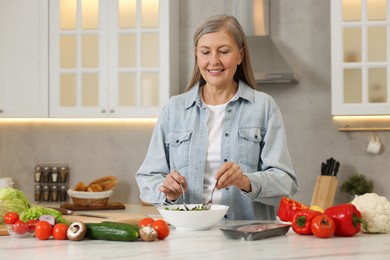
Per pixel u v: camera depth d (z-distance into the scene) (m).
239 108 2.47
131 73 4.45
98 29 4.50
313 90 4.52
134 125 4.80
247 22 4.50
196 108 2.50
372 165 4.44
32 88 4.57
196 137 2.47
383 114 4.14
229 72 2.38
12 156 4.96
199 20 4.71
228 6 4.68
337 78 4.17
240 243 1.82
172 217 2.07
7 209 2.29
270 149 2.41
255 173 2.25
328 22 4.53
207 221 2.08
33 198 4.94
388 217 2.02
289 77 4.22
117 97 4.46
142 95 4.43
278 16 4.57
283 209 2.21
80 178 4.86
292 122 4.54
